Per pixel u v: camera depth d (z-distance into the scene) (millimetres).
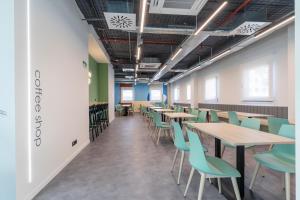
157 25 5918
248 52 7422
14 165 2166
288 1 4668
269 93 6332
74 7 4406
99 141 5879
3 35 2164
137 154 4461
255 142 1990
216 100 10094
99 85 10586
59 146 3412
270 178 3062
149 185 2840
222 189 2678
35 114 2586
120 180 3012
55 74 3264
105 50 9078
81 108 4887
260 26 4648
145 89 20953
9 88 2162
